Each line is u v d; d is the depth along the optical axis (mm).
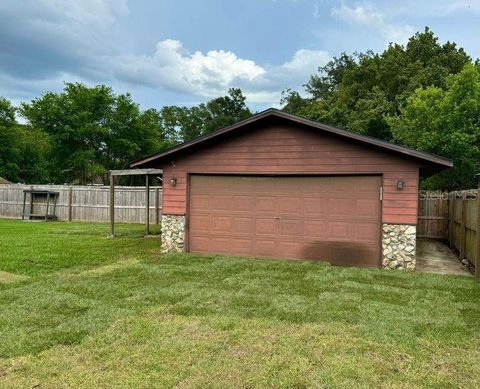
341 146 8719
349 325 4781
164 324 4789
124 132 32344
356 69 32250
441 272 8195
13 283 6719
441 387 3400
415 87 25969
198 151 9883
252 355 3969
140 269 7844
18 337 4363
